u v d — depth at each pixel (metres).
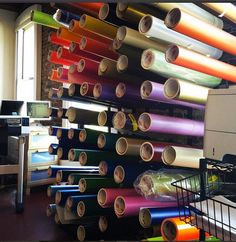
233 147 1.10
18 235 2.46
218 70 1.59
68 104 3.50
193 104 1.72
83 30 1.97
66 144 2.49
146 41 1.68
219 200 1.07
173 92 1.50
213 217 1.00
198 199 1.23
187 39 1.58
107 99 1.98
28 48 5.47
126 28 1.65
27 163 3.79
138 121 1.71
